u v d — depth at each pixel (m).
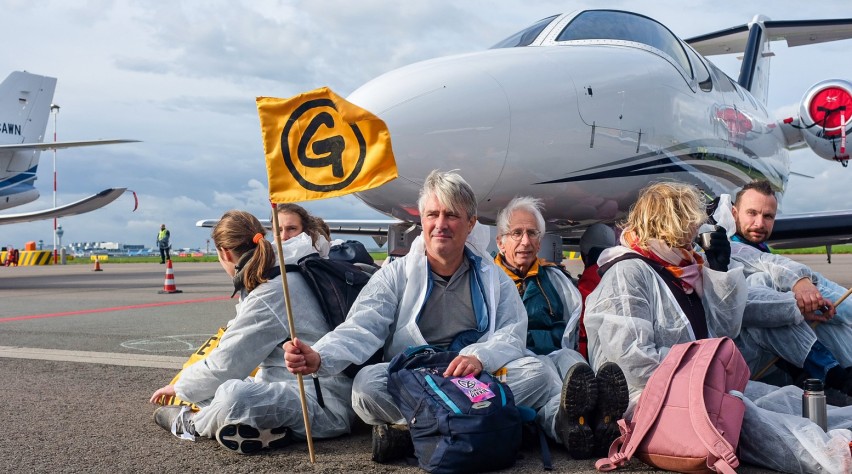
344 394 3.21
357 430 3.43
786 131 11.41
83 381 4.61
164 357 5.63
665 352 2.98
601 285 3.15
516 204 3.80
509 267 3.82
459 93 5.98
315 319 3.23
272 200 2.80
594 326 3.12
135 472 2.76
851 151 9.98
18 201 23.55
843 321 3.88
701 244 3.38
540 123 6.23
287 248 3.32
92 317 8.83
